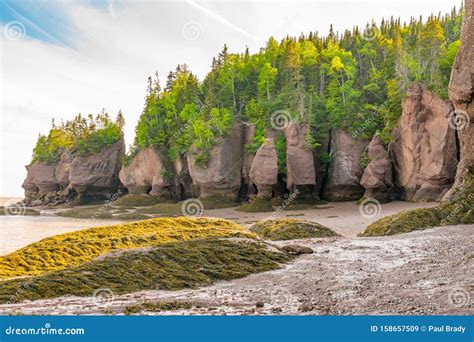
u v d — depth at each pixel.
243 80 95.44
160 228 29.23
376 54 94.62
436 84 62.09
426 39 71.56
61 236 25.70
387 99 79.62
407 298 13.12
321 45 106.50
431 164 59.78
